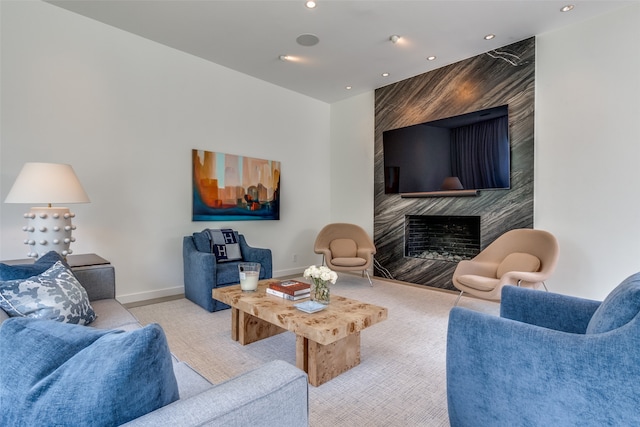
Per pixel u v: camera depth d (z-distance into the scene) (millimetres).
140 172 3725
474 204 4125
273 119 5059
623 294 1109
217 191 4371
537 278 2865
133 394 712
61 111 3209
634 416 1014
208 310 3350
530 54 3666
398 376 2123
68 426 676
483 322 1332
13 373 775
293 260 5391
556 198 3525
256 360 2311
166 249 3943
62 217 2604
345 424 1653
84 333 866
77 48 3285
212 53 4059
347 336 2143
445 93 4363
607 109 3213
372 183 5324
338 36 3615
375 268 5180
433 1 2988
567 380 1122
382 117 5105
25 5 3014
